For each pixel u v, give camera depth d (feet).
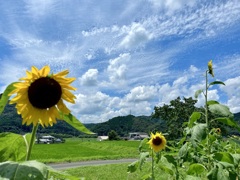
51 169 1.62
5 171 1.53
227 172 3.85
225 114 3.97
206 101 4.23
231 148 5.41
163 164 5.51
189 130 4.52
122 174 18.58
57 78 2.22
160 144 5.86
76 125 2.23
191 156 4.68
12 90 2.17
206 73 4.26
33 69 2.18
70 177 1.68
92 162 33.78
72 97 2.25
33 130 2.17
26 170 1.53
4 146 2.12
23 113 2.19
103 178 16.97
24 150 2.16
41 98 2.18
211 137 4.30
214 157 4.07
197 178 4.09
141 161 5.65
